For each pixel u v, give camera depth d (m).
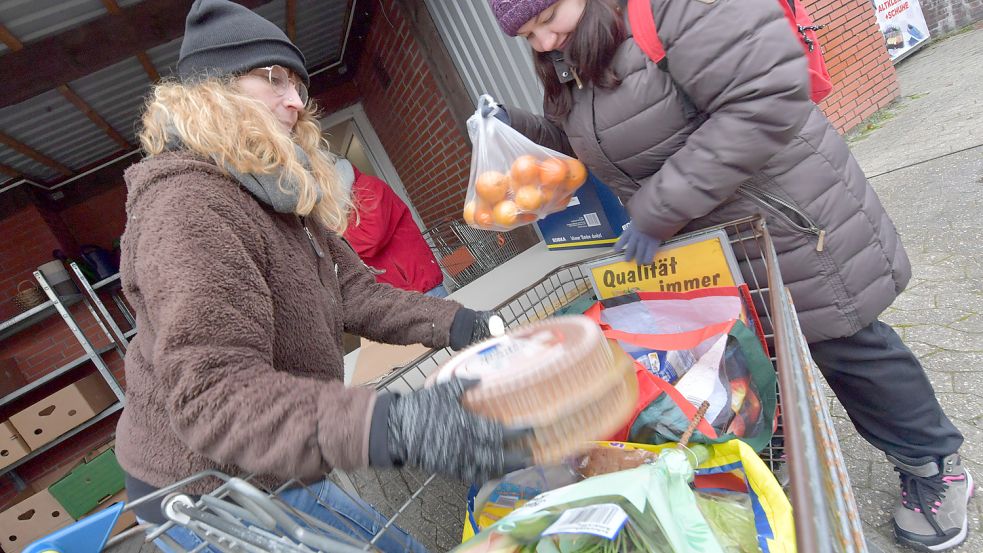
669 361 1.12
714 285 1.16
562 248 2.44
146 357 0.87
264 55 1.06
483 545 0.72
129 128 5.81
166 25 3.81
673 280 1.23
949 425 1.35
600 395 0.59
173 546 0.84
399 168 6.90
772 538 0.74
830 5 5.05
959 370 1.96
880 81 5.37
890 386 1.30
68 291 5.45
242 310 0.73
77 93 4.61
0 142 4.73
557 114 1.34
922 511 1.40
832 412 2.03
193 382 0.64
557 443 0.57
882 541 1.51
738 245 1.23
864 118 5.30
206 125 0.85
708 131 1.10
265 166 0.89
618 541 0.68
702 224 1.27
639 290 1.29
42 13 3.39
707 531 0.67
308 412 0.61
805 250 1.18
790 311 0.77
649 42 1.09
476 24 3.37
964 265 2.50
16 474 5.28
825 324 1.24
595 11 1.10
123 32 3.71
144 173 0.84
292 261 0.95
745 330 1.02
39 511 4.58
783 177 1.15
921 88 5.55
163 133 0.94
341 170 2.77
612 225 2.12
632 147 1.25
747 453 0.81
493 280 2.40
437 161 5.52
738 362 1.02
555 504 0.71
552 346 0.63
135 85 4.92
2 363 5.27
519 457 0.56
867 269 1.20
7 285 5.57
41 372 5.61
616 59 1.16
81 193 6.23
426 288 3.08
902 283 1.28
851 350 1.29
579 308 1.34
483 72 3.69
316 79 6.86
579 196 2.13
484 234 3.70
